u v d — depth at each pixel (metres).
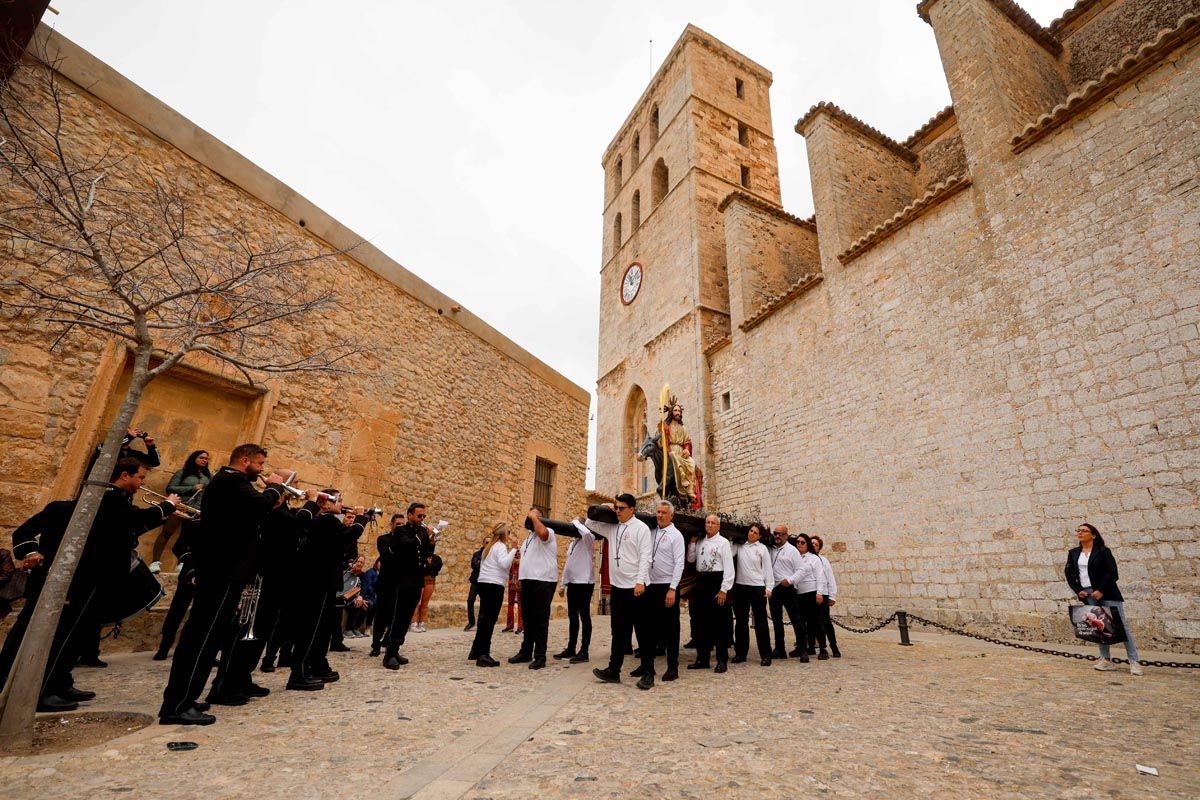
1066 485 8.16
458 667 5.73
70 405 5.77
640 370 23.17
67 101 6.00
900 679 5.38
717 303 20.14
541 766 2.71
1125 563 7.35
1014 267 9.41
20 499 5.34
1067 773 2.65
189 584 5.62
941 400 10.23
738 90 27.16
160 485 6.63
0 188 5.35
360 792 2.32
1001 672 5.79
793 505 13.37
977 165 10.32
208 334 4.71
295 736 3.18
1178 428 7.13
